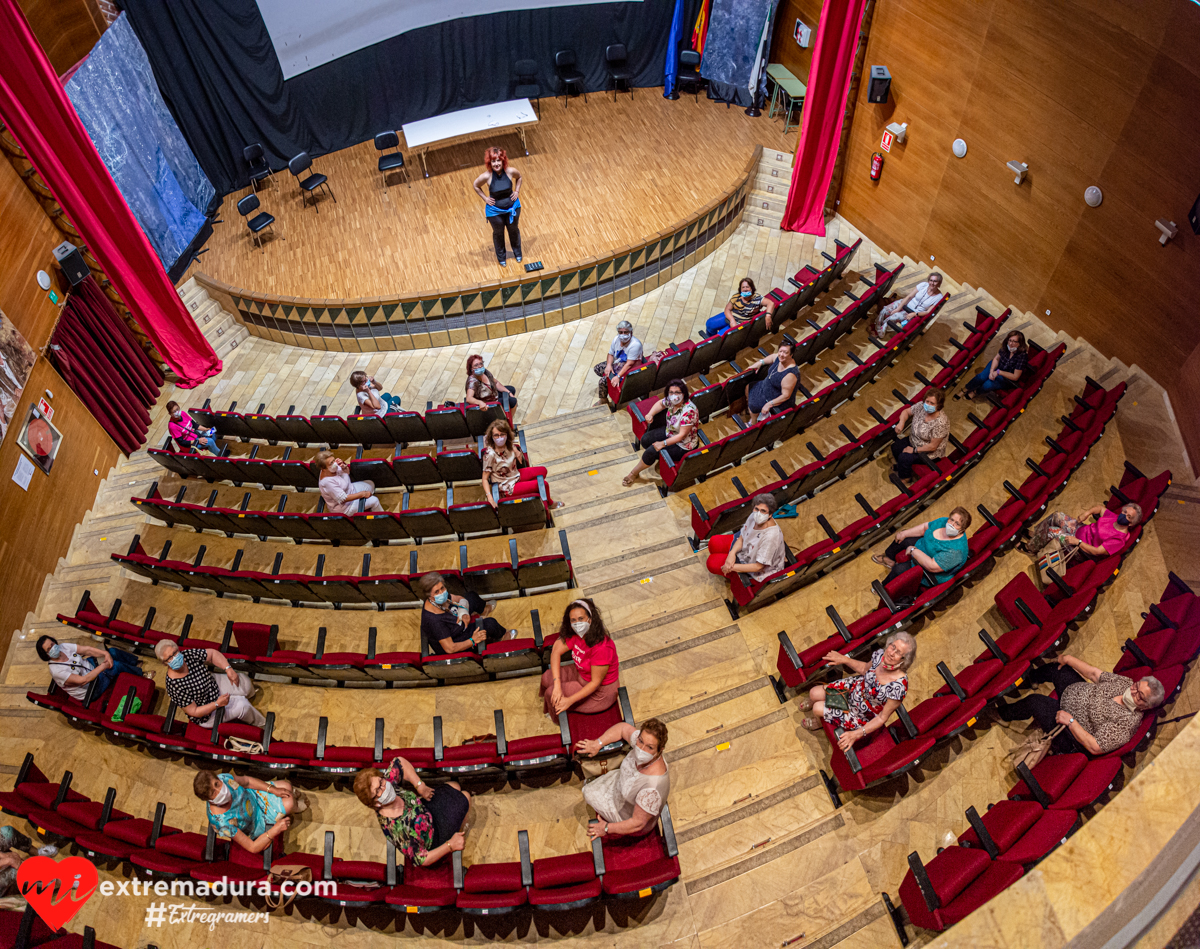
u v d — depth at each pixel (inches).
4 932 206.7
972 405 327.6
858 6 396.8
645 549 289.6
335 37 513.3
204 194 499.8
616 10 549.6
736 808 212.4
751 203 502.0
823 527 266.1
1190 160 285.3
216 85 486.3
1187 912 109.4
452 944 195.6
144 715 246.1
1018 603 234.4
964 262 411.2
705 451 289.3
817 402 305.0
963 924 120.6
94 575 333.1
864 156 451.2
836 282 430.0
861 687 207.8
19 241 340.2
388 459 319.3
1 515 316.8
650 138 525.3
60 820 226.8
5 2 306.8
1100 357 341.1
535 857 207.5
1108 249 328.8
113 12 427.2
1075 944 115.5
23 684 294.5
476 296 421.4
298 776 233.9
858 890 193.9
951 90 379.2
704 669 245.8
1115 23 297.0
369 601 283.3
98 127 408.5
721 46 530.6
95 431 380.2
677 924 192.4
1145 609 237.9
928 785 210.8
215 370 438.3
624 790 185.5
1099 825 126.5
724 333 358.3
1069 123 328.8
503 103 506.0
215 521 318.0
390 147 503.5
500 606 271.6
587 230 450.6
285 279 443.2
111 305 394.9
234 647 261.6
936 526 242.7
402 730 241.1
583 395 394.3
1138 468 288.4
